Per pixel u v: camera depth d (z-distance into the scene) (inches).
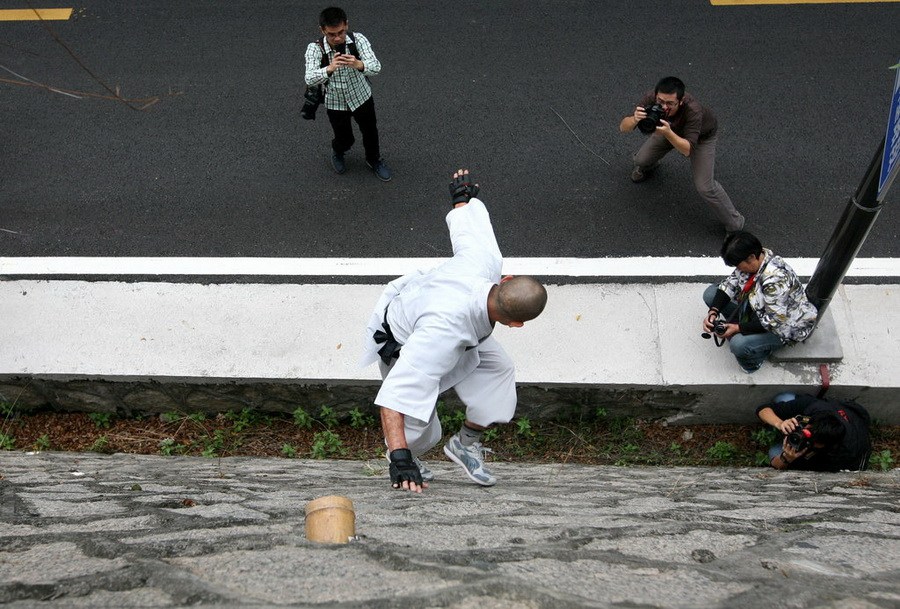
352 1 384.5
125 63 362.6
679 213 299.1
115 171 322.7
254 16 379.9
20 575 82.4
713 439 249.0
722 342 241.1
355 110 288.0
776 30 361.1
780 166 312.2
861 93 335.3
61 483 168.4
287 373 247.0
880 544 112.7
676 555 101.5
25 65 362.6
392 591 76.3
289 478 192.4
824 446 220.2
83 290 270.2
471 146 324.8
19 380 253.0
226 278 285.6
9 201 314.2
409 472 134.1
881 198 191.8
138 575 79.4
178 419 260.2
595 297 260.7
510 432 253.4
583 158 318.3
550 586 79.4
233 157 325.1
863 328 247.6
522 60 354.6
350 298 264.8
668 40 359.9
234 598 73.0
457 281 144.4
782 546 108.3
